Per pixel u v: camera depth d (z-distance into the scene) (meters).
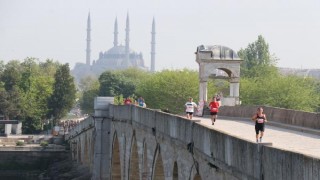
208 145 73.81
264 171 56.22
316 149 73.44
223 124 122.38
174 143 93.12
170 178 97.38
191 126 82.69
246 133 98.06
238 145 62.91
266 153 55.75
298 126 108.31
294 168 50.31
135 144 138.75
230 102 165.75
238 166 62.94
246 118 138.88
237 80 166.50
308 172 48.00
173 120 94.25
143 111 123.00
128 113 144.50
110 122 184.38
